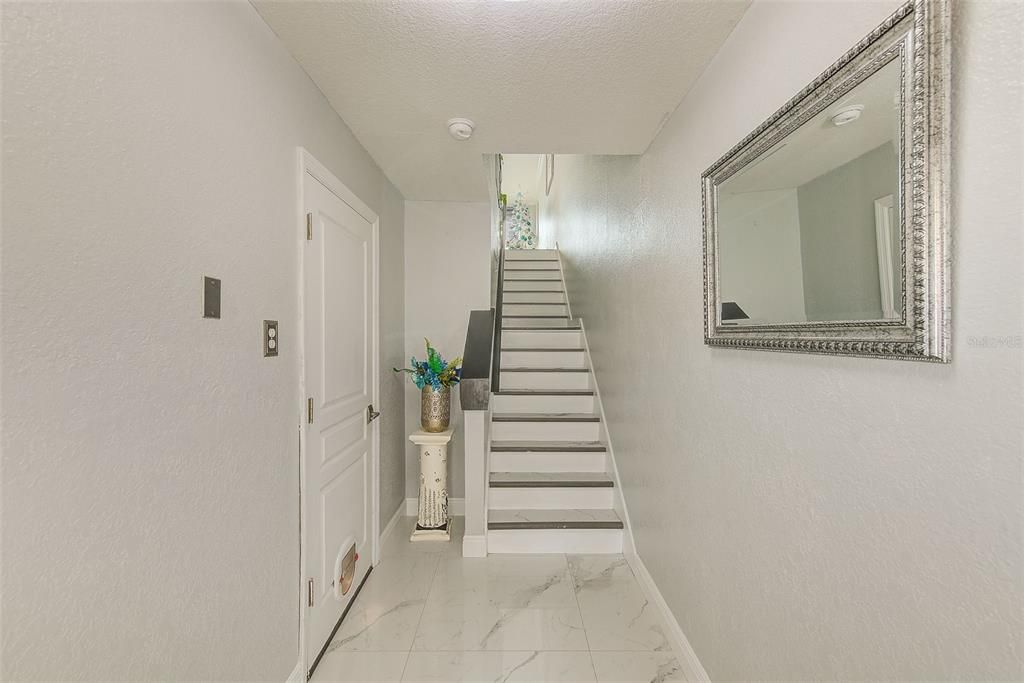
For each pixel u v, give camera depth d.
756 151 1.18
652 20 1.32
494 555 2.68
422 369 2.96
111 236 0.83
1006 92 0.61
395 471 3.06
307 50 1.49
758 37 1.22
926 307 0.70
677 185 1.81
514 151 2.29
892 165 0.76
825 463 0.97
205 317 1.09
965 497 0.67
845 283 0.88
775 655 1.16
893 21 0.74
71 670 0.75
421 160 2.45
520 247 8.91
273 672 1.42
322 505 1.81
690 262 1.68
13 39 0.67
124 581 0.85
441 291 3.32
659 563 2.06
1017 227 0.59
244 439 1.26
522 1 1.26
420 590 2.30
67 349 0.74
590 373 3.77
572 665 1.78
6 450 0.65
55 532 0.72
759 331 1.19
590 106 1.82
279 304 1.45
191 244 1.04
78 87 0.76
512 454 3.13
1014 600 0.60
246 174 1.27
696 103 1.64
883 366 0.82
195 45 1.06
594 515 2.82
